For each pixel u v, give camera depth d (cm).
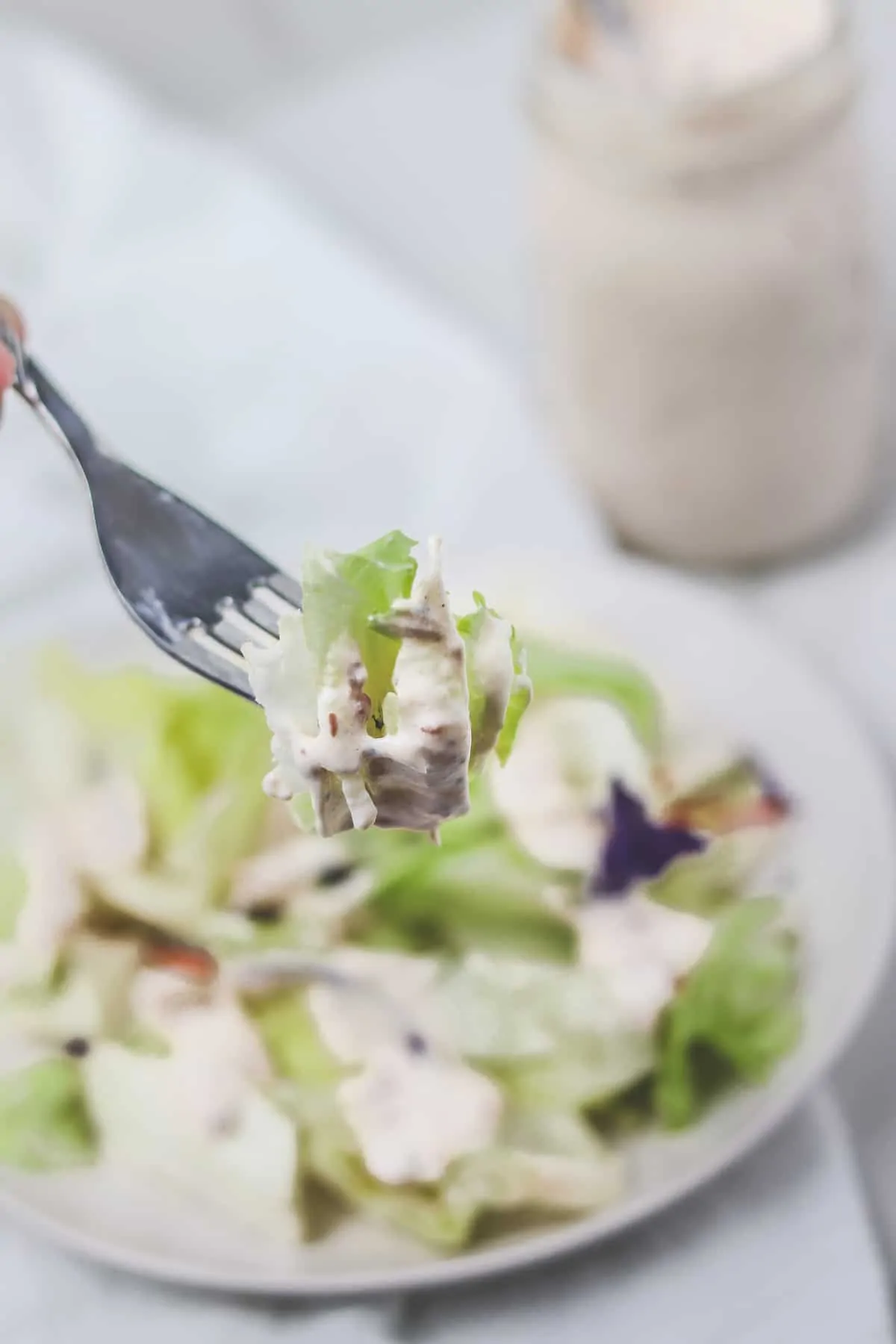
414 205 83
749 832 59
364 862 59
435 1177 54
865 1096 58
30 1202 54
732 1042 55
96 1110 55
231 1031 56
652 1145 54
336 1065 56
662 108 61
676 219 62
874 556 68
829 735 60
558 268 64
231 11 101
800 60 61
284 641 48
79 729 62
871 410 67
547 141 63
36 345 74
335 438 71
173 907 59
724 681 62
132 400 72
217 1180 54
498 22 92
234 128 90
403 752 47
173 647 51
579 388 66
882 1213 56
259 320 74
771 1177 55
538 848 59
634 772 60
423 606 47
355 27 103
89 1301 54
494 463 69
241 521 70
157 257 76
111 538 52
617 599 63
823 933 57
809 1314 53
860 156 64
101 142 80
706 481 66
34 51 84
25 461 69
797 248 62
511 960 57
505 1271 52
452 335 73
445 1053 56
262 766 61
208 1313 54
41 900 59
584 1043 55
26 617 65
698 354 63
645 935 57
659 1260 54
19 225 78
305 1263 53
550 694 61
